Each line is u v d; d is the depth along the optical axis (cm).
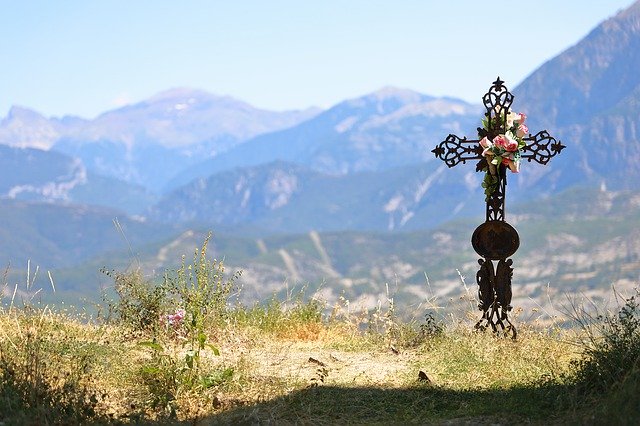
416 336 1055
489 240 988
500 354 879
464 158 1003
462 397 737
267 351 1009
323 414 701
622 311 709
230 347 996
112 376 786
